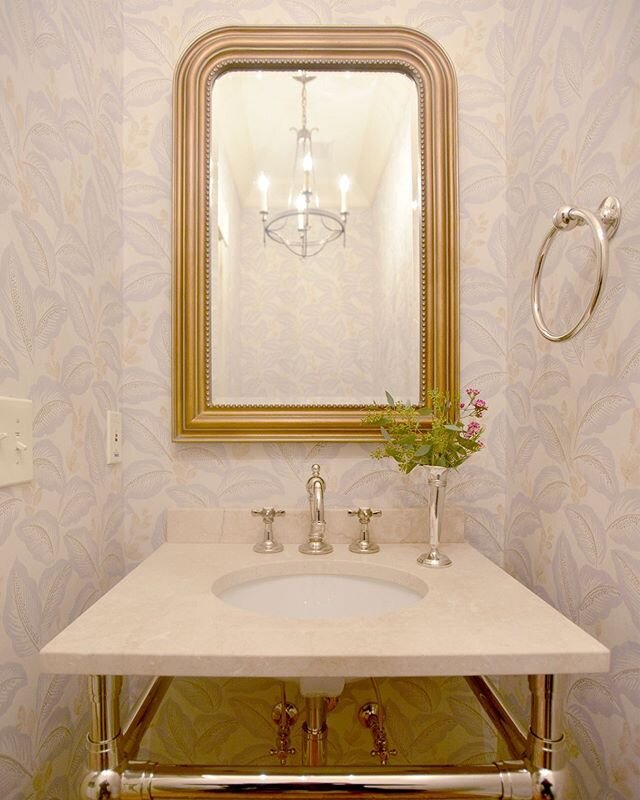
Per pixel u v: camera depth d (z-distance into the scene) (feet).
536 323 2.73
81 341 2.90
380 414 3.24
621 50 2.36
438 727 3.40
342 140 3.61
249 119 3.60
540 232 3.12
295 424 3.44
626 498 2.33
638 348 2.24
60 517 2.65
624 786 2.28
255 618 2.13
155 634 1.96
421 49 3.56
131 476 3.49
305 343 3.59
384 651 1.83
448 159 3.54
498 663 1.82
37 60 2.43
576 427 2.72
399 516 3.41
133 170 3.54
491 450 3.57
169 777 1.96
